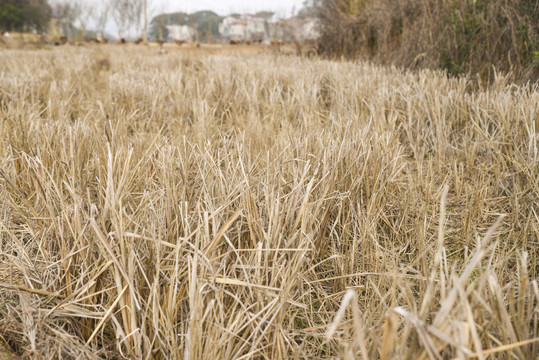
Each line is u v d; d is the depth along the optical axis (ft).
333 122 9.89
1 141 8.88
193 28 120.57
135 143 10.12
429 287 3.59
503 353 4.24
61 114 12.39
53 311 4.87
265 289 4.79
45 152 7.81
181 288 4.91
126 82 17.67
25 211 7.12
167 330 4.52
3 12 135.95
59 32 140.87
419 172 9.45
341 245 7.15
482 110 11.32
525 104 10.77
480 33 19.56
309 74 19.89
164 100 16.70
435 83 15.38
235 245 5.80
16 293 5.33
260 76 20.65
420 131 12.91
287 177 7.70
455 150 11.53
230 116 15.35
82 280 5.21
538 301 3.91
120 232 4.62
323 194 6.63
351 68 24.68
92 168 8.27
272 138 10.91
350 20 36.68
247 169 6.72
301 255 4.90
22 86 16.62
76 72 24.81
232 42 90.17
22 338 4.84
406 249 7.34
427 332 3.35
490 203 8.82
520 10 17.83
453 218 8.43
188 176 7.38
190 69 27.68
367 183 8.00
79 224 5.08
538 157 8.73
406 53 25.61
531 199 8.09
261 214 5.85
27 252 6.22
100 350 4.80
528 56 17.12
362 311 5.49
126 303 4.75
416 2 26.27
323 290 6.20
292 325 5.36
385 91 14.74
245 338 4.84
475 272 6.40
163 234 5.60
